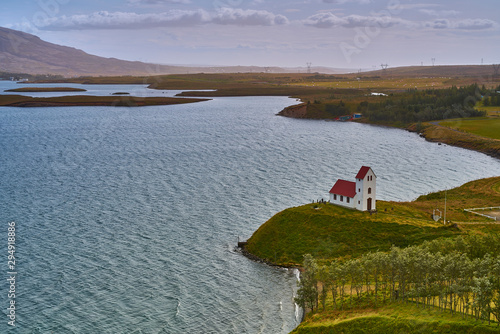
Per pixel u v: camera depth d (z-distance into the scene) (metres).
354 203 134.62
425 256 90.62
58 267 110.25
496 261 88.62
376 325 82.38
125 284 103.56
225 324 90.56
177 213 148.38
